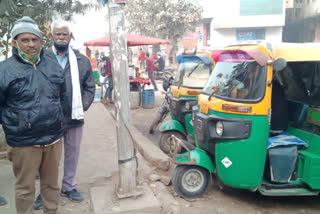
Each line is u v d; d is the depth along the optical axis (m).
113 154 5.57
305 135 4.16
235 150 3.80
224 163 3.90
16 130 2.64
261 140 3.78
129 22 26.17
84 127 7.52
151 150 5.60
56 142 2.92
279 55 3.77
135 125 8.65
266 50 3.79
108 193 3.94
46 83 2.74
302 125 4.31
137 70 11.36
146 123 8.90
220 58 4.54
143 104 10.97
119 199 3.74
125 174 3.74
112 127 7.51
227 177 3.92
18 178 2.85
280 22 31.62
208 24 33.91
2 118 2.69
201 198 4.26
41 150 2.83
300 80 4.60
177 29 25.52
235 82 3.96
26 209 2.90
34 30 2.66
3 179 4.43
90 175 4.68
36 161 2.82
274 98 4.28
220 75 4.29
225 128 3.79
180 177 4.14
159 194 4.17
